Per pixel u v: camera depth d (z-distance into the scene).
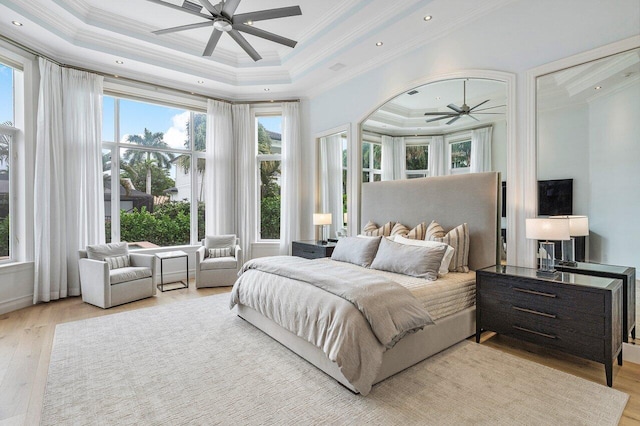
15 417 1.90
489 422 1.83
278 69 5.40
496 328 2.84
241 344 2.89
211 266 5.00
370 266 3.59
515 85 3.18
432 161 3.94
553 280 2.50
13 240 4.03
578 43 2.78
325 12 4.07
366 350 2.09
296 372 2.40
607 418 1.86
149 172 5.46
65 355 2.67
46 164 4.12
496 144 3.37
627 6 2.54
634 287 2.54
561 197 2.91
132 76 5.04
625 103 2.58
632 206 2.55
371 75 4.68
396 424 1.82
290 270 2.94
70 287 4.42
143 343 2.91
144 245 5.40
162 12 4.09
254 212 6.14
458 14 3.53
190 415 1.90
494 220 3.37
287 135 5.96
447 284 2.89
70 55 4.42
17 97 4.05
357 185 4.89
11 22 3.65
